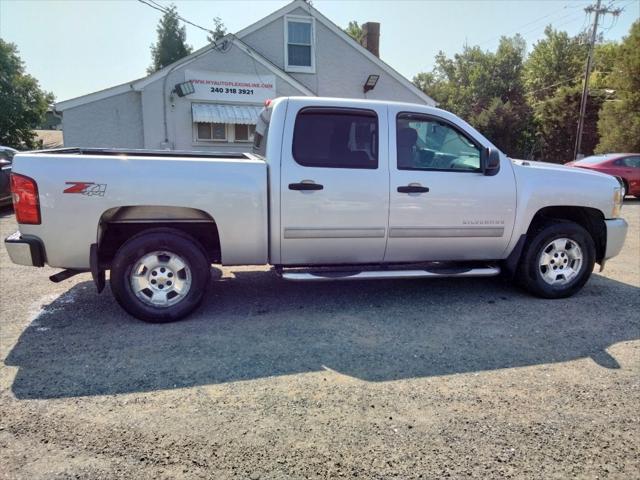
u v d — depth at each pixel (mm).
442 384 3244
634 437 2680
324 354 3699
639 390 3188
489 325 4324
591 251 5043
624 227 5176
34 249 3941
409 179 4527
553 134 35188
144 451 2514
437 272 4719
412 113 4605
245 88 16000
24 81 35062
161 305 4277
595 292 5332
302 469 2389
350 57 17703
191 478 2318
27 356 3615
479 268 4949
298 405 2967
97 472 2354
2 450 2508
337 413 2883
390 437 2650
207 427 2729
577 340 4004
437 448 2561
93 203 3957
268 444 2578
